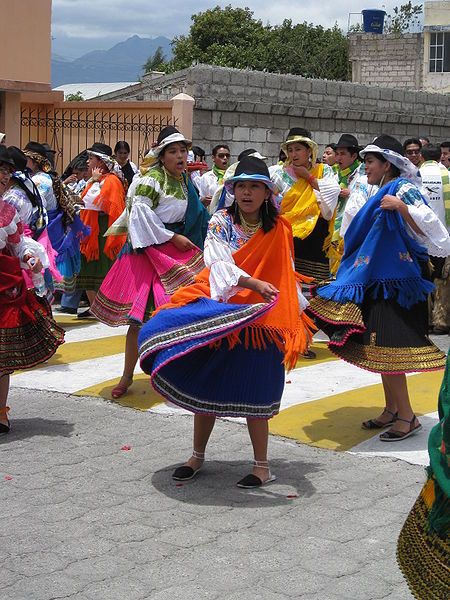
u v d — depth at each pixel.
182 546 4.70
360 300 6.23
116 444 6.29
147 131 14.58
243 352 5.38
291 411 7.07
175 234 6.98
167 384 5.43
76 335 9.62
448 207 9.95
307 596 4.20
